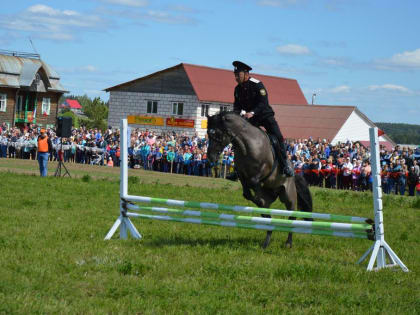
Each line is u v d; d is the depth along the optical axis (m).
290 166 9.93
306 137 55.16
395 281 7.95
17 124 64.44
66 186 19.20
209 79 62.12
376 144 8.93
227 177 10.37
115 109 63.69
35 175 22.88
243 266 8.20
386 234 12.98
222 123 9.40
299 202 10.81
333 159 29.97
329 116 57.44
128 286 6.95
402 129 141.88
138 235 10.61
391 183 27.06
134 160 36.72
